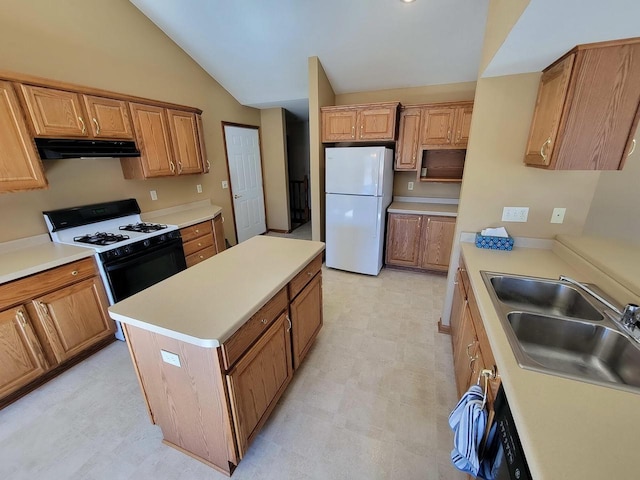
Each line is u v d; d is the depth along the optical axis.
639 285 1.14
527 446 0.66
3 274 1.66
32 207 2.18
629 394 0.80
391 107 3.17
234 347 1.18
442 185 3.72
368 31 2.73
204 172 3.39
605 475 0.59
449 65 3.10
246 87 3.93
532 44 1.25
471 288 1.55
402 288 3.24
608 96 1.26
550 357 1.17
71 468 1.41
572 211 1.84
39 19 2.12
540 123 1.60
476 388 1.11
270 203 5.33
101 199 2.66
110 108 2.38
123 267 2.27
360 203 3.32
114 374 2.01
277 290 1.45
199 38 3.07
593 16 0.98
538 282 1.49
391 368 2.02
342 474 1.36
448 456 1.43
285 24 2.75
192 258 3.04
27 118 1.90
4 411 1.72
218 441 1.30
